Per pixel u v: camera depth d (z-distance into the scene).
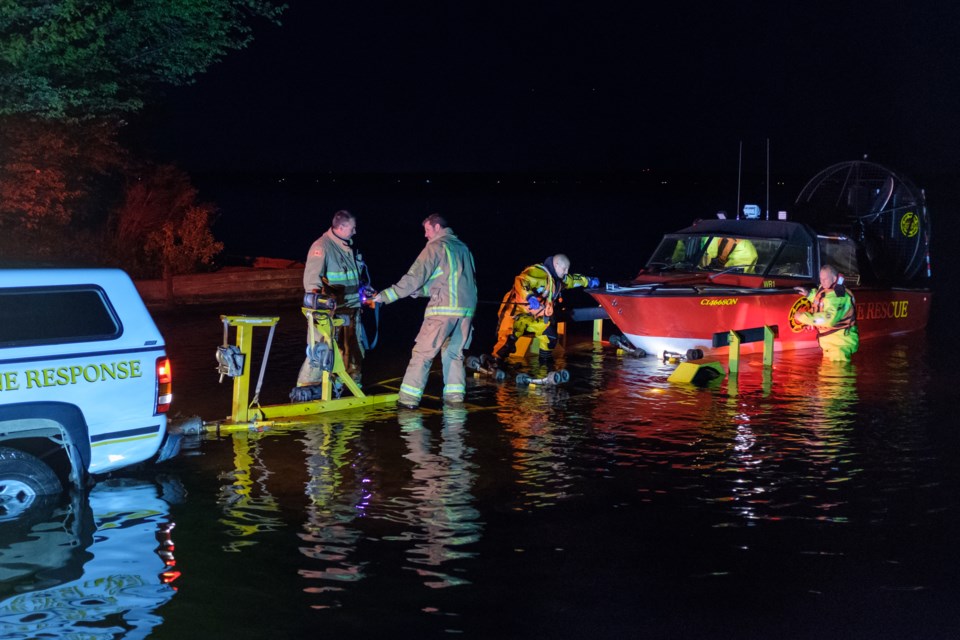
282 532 6.07
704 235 13.89
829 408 9.78
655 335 12.64
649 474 7.46
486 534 6.10
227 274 17.69
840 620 4.95
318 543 5.89
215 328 14.77
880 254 14.95
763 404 9.98
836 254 14.12
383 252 28.45
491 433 8.68
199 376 11.09
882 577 5.50
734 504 6.75
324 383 9.52
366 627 4.78
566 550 5.85
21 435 6.21
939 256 26.69
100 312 6.42
